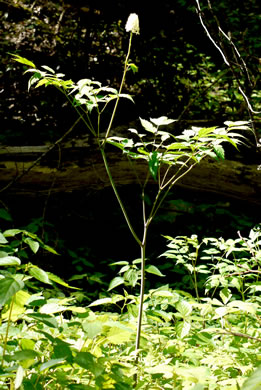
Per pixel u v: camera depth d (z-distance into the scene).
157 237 5.62
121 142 2.01
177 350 2.02
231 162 5.34
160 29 7.49
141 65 6.93
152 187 5.86
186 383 1.41
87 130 6.18
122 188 5.85
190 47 7.45
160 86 7.05
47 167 5.15
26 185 5.26
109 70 6.77
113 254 5.49
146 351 2.00
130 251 5.56
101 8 6.86
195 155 1.90
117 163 5.26
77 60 6.61
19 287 1.17
